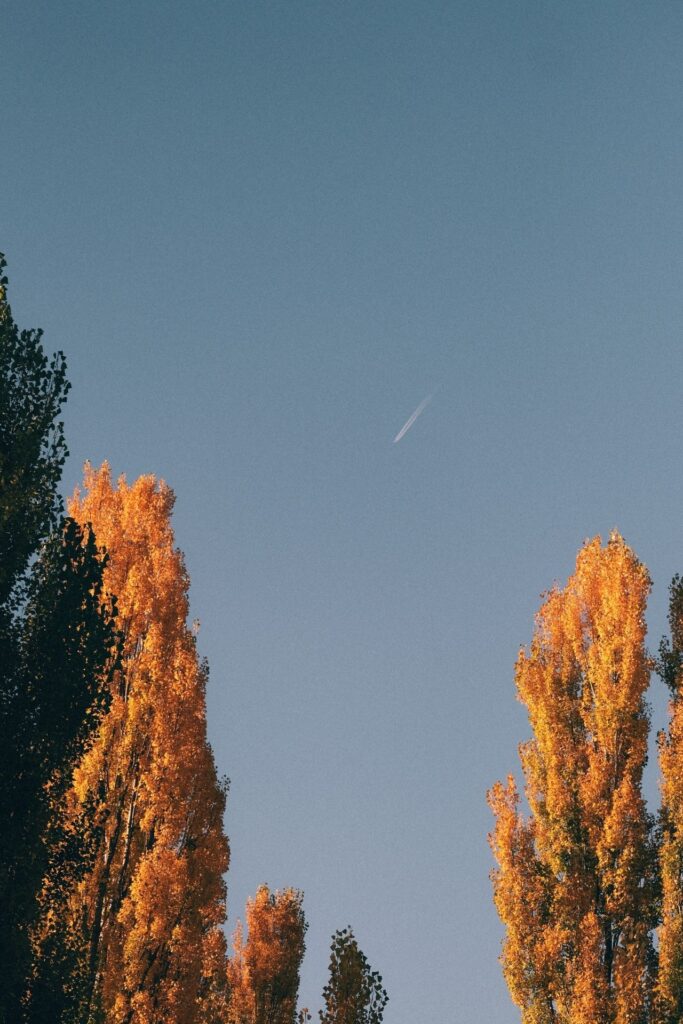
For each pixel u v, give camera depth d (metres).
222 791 30.28
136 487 33.38
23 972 18.31
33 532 19.47
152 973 27.81
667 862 28.45
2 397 19.73
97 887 28.55
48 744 18.70
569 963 28.27
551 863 29.81
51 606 19.39
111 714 29.94
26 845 18.34
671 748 29.66
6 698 18.75
